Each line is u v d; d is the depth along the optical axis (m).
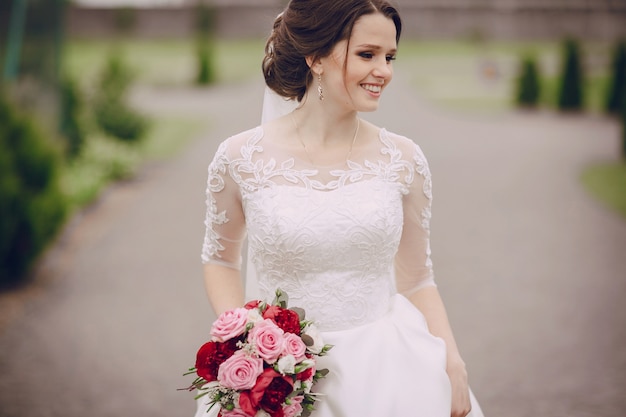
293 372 1.94
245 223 2.38
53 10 10.41
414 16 35.09
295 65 2.26
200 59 24.00
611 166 11.64
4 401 4.36
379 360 2.17
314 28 2.13
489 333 5.37
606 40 34.38
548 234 8.05
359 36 2.10
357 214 2.17
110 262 7.24
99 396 4.45
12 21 8.88
